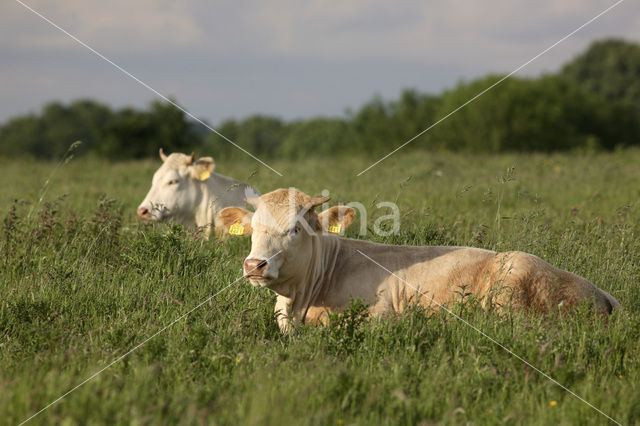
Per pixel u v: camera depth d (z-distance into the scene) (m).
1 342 5.02
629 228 7.67
